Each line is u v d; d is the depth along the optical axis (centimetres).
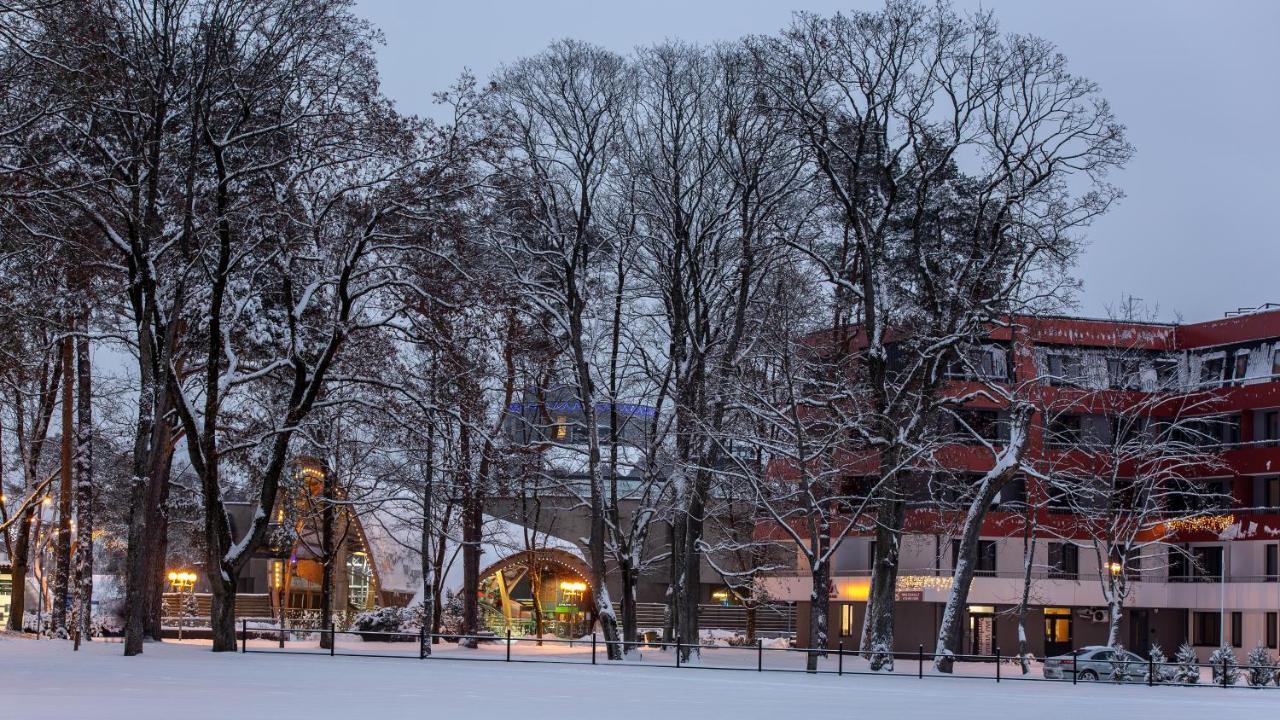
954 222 5291
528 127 5356
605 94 5400
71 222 4016
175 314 3972
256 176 4272
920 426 5069
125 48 3841
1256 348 7831
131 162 3934
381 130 4212
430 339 4556
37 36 3450
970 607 7775
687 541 5456
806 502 4541
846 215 5350
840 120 5056
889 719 2314
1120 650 5897
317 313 4747
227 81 4125
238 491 7119
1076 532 7800
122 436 6444
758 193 5259
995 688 3844
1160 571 7969
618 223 5569
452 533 6800
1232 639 7706
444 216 4428
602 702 2572
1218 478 7994
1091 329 7962
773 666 5097
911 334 5359
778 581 8488
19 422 6112
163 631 7256
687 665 4528
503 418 5681
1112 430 7812
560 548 8444
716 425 5209
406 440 5294
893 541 4997
